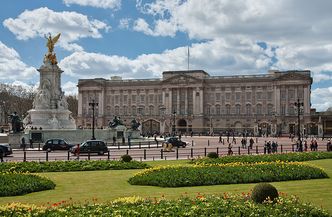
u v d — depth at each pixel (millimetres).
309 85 184250
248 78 194875
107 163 39031
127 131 100938
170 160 46375
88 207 18891
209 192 24766
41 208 18781
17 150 65625
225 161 39906
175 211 17578
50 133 78688
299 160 44938
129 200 19906
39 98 86188
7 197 23844
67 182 29844
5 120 177250
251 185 27812
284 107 187375
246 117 194375
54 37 88500
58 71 88312
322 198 22828
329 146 64500
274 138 136875
